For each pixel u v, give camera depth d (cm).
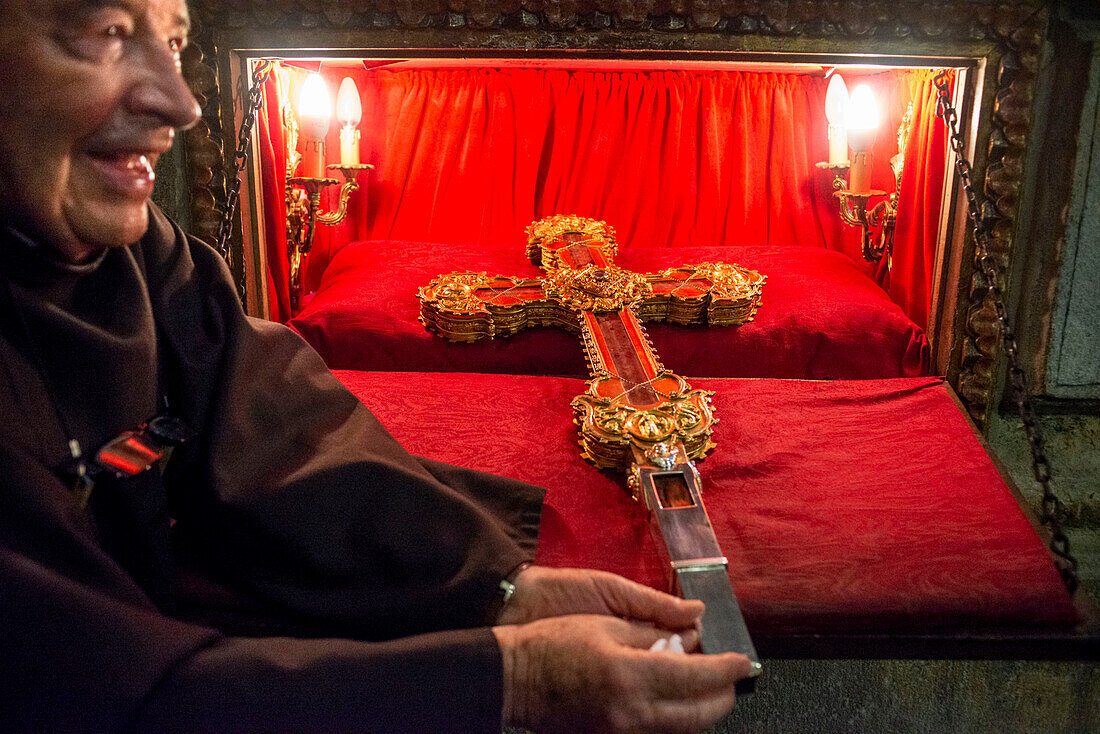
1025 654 94
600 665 73
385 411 132
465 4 141
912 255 168
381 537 88
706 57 144
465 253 183
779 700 130
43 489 69
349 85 178
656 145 198
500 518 102
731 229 199
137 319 83
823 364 155
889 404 139
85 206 73
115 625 67
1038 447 113
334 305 159
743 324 156
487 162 198
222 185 153
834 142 179
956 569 99
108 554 82
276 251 173
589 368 137
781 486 116
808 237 197
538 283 161
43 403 76
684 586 88
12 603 64
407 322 157
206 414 91
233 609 89
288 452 93
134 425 83
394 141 197
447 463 113
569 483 114
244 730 67
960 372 154
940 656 95
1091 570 141
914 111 166
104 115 69
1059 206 144
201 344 93
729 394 140
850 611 94
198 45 145
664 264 178
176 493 91
